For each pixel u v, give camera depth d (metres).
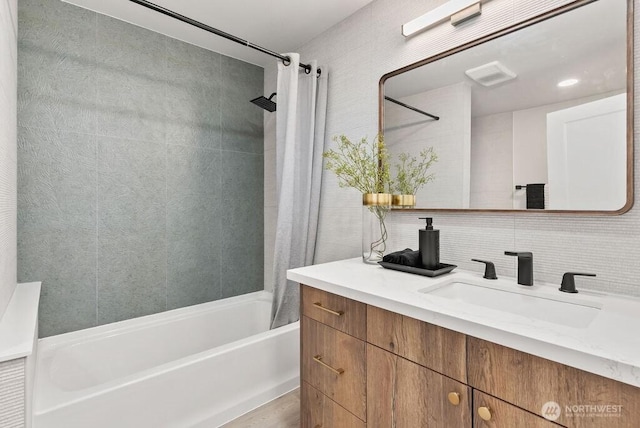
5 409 0.90
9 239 1.36
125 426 1.40
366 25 1.96
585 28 1.16
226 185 2.66
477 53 1.45
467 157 1.48
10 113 1.35
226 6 1.97
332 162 2.18
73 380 1.79
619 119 1.08
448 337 0.89
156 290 2.30
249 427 1.66
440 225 1.59
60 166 1.91
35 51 1.82
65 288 1.94
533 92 1.28
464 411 0.85
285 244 2.08
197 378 1.61
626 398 0.62
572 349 0.67
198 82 2.48
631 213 1.07
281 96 2.12
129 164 2.16
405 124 1.73
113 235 2.11
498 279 1.29
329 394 1.26
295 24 2.17
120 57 2.11
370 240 1.63
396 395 1.02
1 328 1.09
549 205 1.24
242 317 2.57
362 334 1.13
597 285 1.14
